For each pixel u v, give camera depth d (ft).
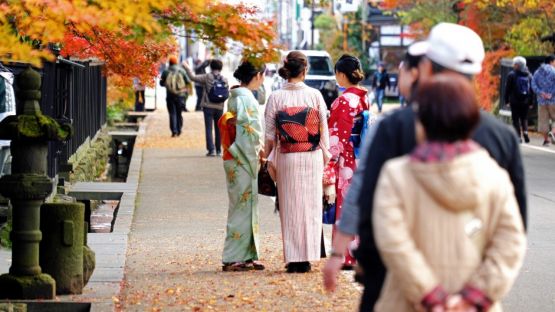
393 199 25.39
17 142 49.14
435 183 24.98
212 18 46.78
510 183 27.04
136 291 53.93
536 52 198.29
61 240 51.16
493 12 200.75
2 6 40.52
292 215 59.62
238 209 60.75
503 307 51.70
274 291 54.19
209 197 96.07
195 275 58.95
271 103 60.13
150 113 225.76
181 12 46.80
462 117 25.09
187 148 146.30
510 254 25.58
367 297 29.12
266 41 47.96
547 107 152.76
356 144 60.08
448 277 25.45
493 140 29.01
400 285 25.61
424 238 25.45
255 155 60.39
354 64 59.52
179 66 165.48
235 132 60.49
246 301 51.55
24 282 49.62
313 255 59.67
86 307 49.42
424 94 25.50
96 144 130.21
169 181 107.86
